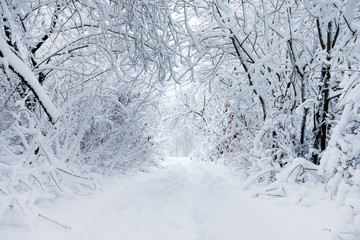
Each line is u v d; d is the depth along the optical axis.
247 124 7.48
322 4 4.95
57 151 5.06
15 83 5.19
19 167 3.74
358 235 2.63
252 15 6.67
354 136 3.60
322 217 3.41
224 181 6.79
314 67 5.64
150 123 10.51
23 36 4.97
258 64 5.85
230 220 3.61
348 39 4.86
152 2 4.66
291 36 5.62
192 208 4.35
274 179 5.69
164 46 5.01
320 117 5.49
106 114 7.02
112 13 4.77
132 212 3.98
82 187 5.12
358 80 3.49
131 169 8.58
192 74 5.76
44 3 4.95
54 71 5.96
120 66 5.10
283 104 6.17
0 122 4.98
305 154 5.76
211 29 6.18
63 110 4.67
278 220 3.50
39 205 3.81
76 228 3.20
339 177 3.59
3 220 2.96
